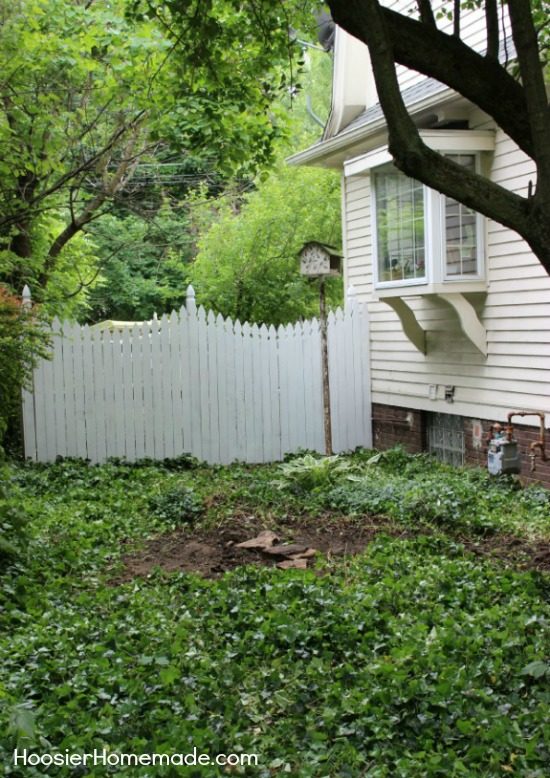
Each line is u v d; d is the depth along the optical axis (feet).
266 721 15.39
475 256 38.29
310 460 36.04
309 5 29.50
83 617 20.53
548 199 16.63
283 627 18.79
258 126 35.73
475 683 16.19
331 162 51.70
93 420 44.55
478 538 27.78
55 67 45.55
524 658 17.15
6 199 49.03
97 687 16.30
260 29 28.73
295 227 73.41
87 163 48.42
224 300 72.54
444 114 38.78
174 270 96.12
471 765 13.56
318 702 16.03
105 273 91.15
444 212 37.86
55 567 24.59
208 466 44.65
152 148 52.06
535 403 35.53
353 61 49.47
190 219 87.71
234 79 31.50
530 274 35.50
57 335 41.68
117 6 43.11
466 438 41.01
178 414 45.55
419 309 43.91
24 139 45.01
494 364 38.24
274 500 33.53
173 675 16.44
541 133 16.72
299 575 23.32
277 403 46.88
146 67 39.29
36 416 43.80
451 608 20.63
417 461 41.34
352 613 19.71
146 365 45.06
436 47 18.15
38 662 17.43
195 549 27.50
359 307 48.62
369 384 48.98
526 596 21.13
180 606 21.43
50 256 52.70
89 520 31.27
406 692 15.53
